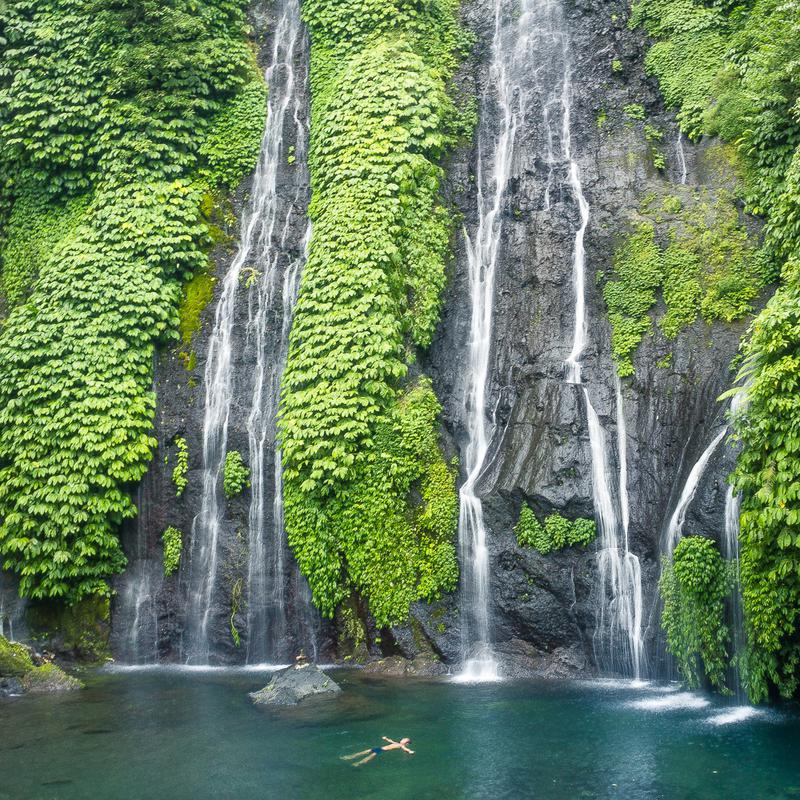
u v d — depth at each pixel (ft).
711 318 43.73
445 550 43.06
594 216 49.70
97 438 47.24
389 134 51.75
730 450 37.81
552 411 44.39
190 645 46.70
